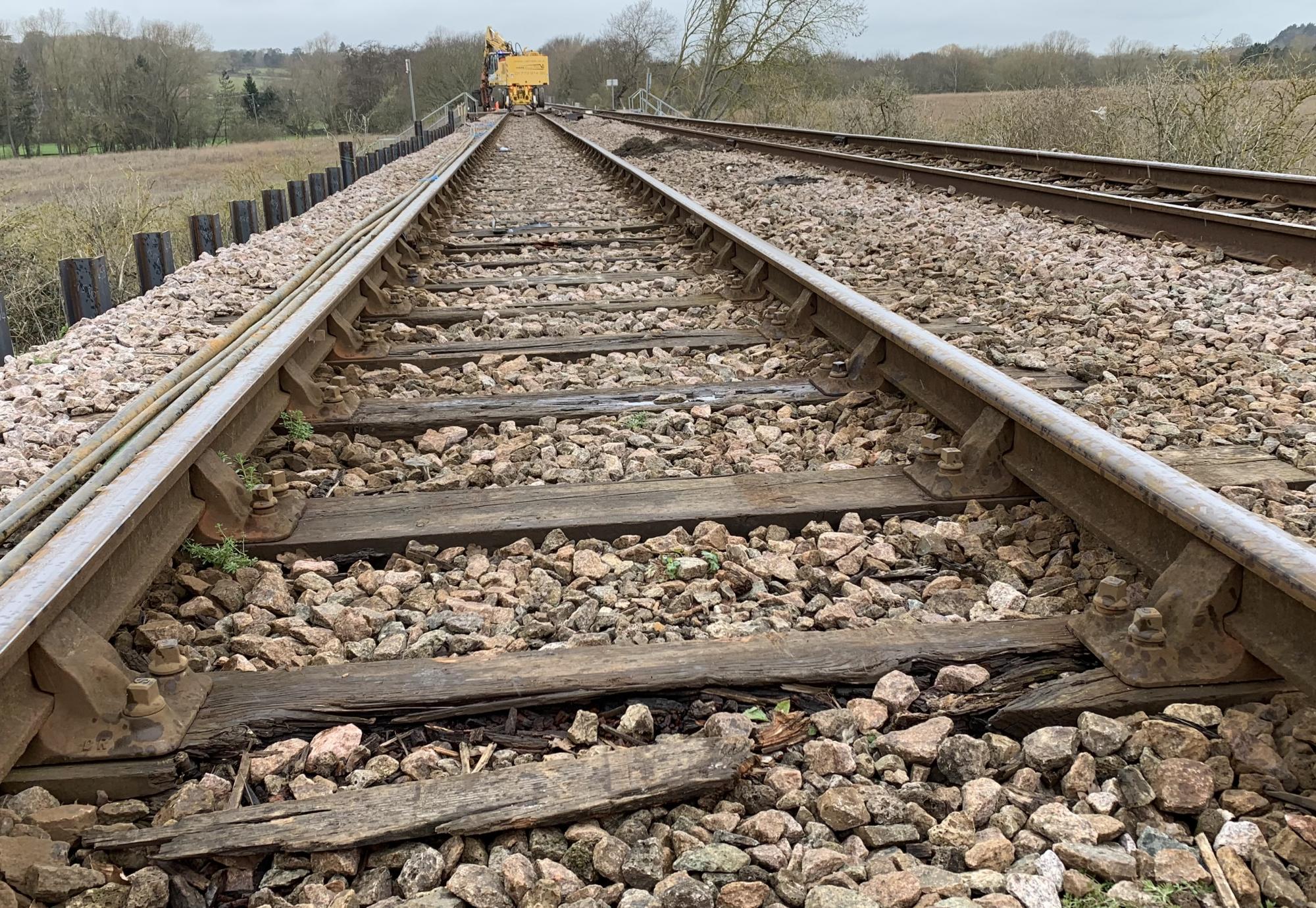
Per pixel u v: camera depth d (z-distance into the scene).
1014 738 2.17
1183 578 2.29
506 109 55.34
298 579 2.87
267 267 8.54
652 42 46.22
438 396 4.52
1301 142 12.53
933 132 22.59
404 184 16.80
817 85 35.78
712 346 5.26
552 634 2.60
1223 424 3.95
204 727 2.14
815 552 2.96
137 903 1.76
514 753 2.14
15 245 10.11
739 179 14.28
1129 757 2.03
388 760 2.11
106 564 2.39
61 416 4.59
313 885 1.81
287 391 4.13
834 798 1.93
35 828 1.88
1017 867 1.78
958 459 3.34
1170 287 6.37
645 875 1.79
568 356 5.16
